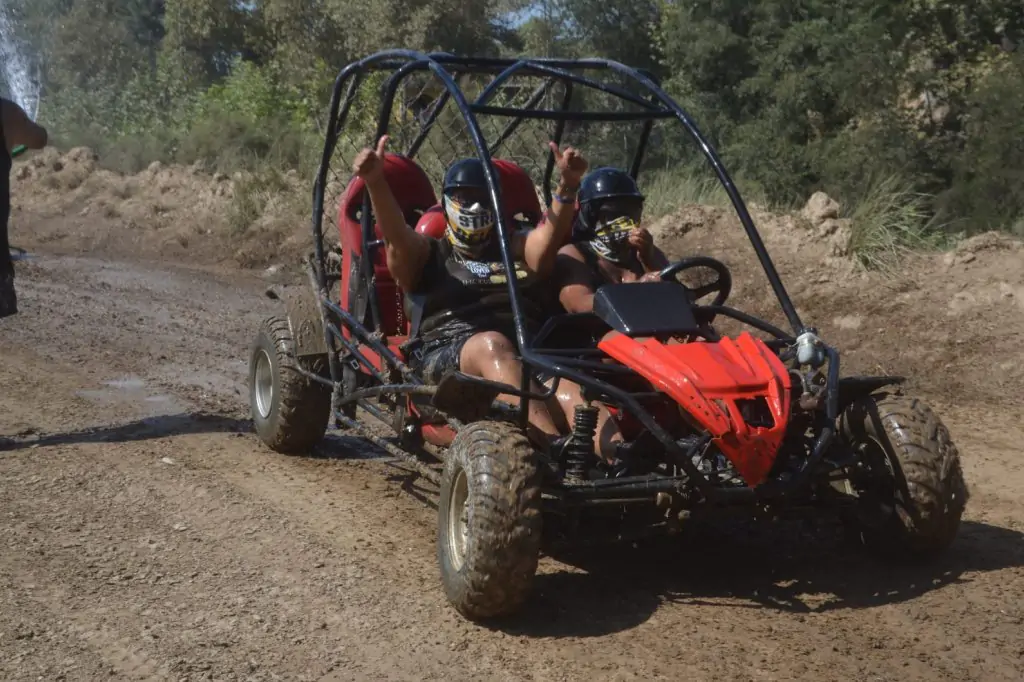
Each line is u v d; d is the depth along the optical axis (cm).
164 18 3112
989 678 409
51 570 502
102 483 633
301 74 2291
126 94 2608
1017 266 998
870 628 452
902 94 1529
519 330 490
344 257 675
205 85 2827
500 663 420
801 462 472
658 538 557
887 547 514
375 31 2284
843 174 1418
